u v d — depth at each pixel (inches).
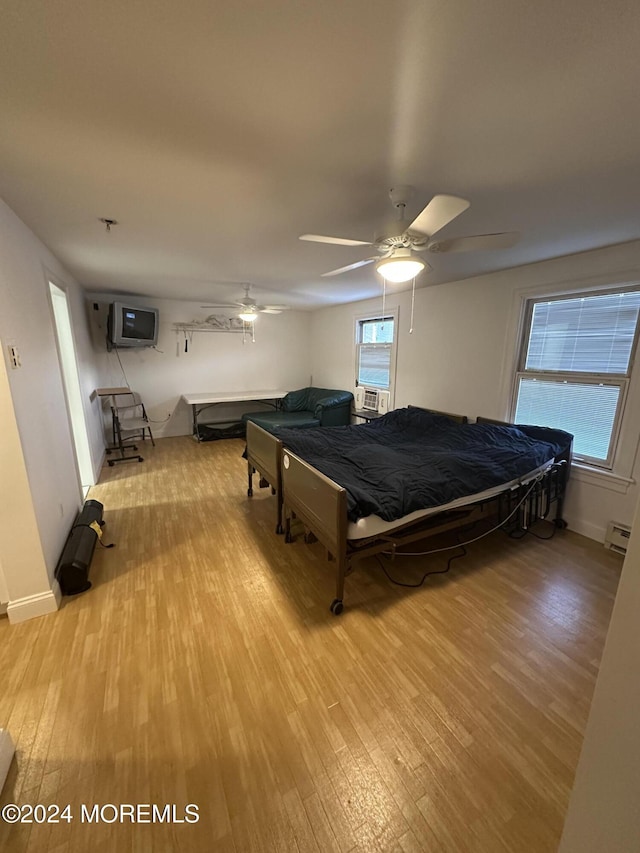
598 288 104.0
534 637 72.1
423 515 85.6
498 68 36.9
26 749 50.9
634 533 21.8
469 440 121.2
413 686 61.2
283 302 219.6
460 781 47.6
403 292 174.9
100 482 158.6
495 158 55.2
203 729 53.9
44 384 92.0
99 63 36.9
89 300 199.5
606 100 41.8
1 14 31.0
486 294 135.3
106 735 52.8
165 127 48.2
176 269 134.3
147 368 226.4
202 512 128.6
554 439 115.3
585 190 65.6
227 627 74.2
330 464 100.6
